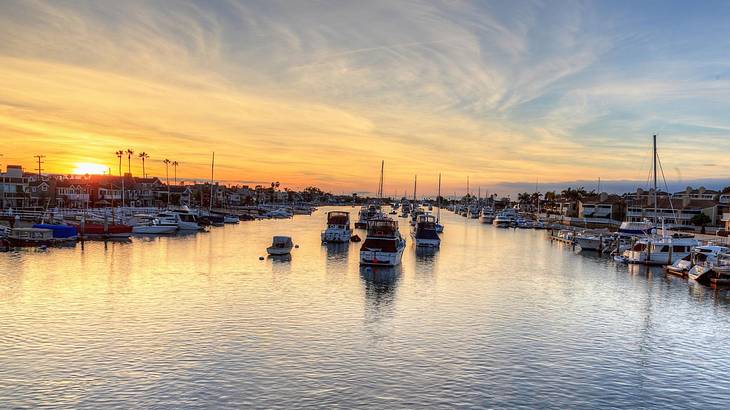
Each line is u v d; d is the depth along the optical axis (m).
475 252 88.19
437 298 46.47
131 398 24.00
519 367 29.27
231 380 26.22
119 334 33.16
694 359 31.52
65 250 74.19
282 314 39.06
